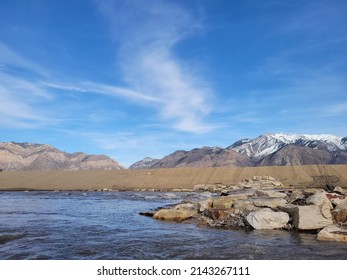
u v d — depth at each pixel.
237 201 21.72
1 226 20.12
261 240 15.23
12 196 53.84
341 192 26.28
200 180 78.94
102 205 36.59
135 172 89.12
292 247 13.76
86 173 90.81
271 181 53.03
